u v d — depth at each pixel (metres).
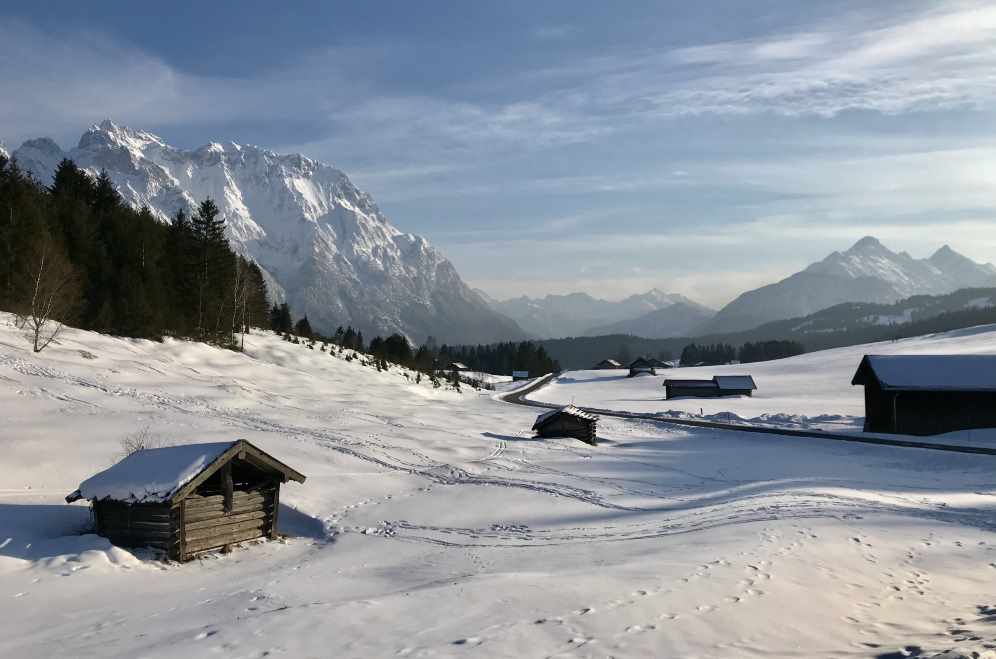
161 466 22.00
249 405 55.19
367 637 12.65
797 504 28.44
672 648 11.68
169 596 17.42
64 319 68.00
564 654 11.40
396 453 42.69
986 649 10.59
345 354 123.69
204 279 90.88
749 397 123.56
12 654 13.16
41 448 31.22
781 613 13.79
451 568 20.14
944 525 23.72
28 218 70.75
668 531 24.06
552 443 54.72
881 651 11.34
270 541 24.11
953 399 57.59
